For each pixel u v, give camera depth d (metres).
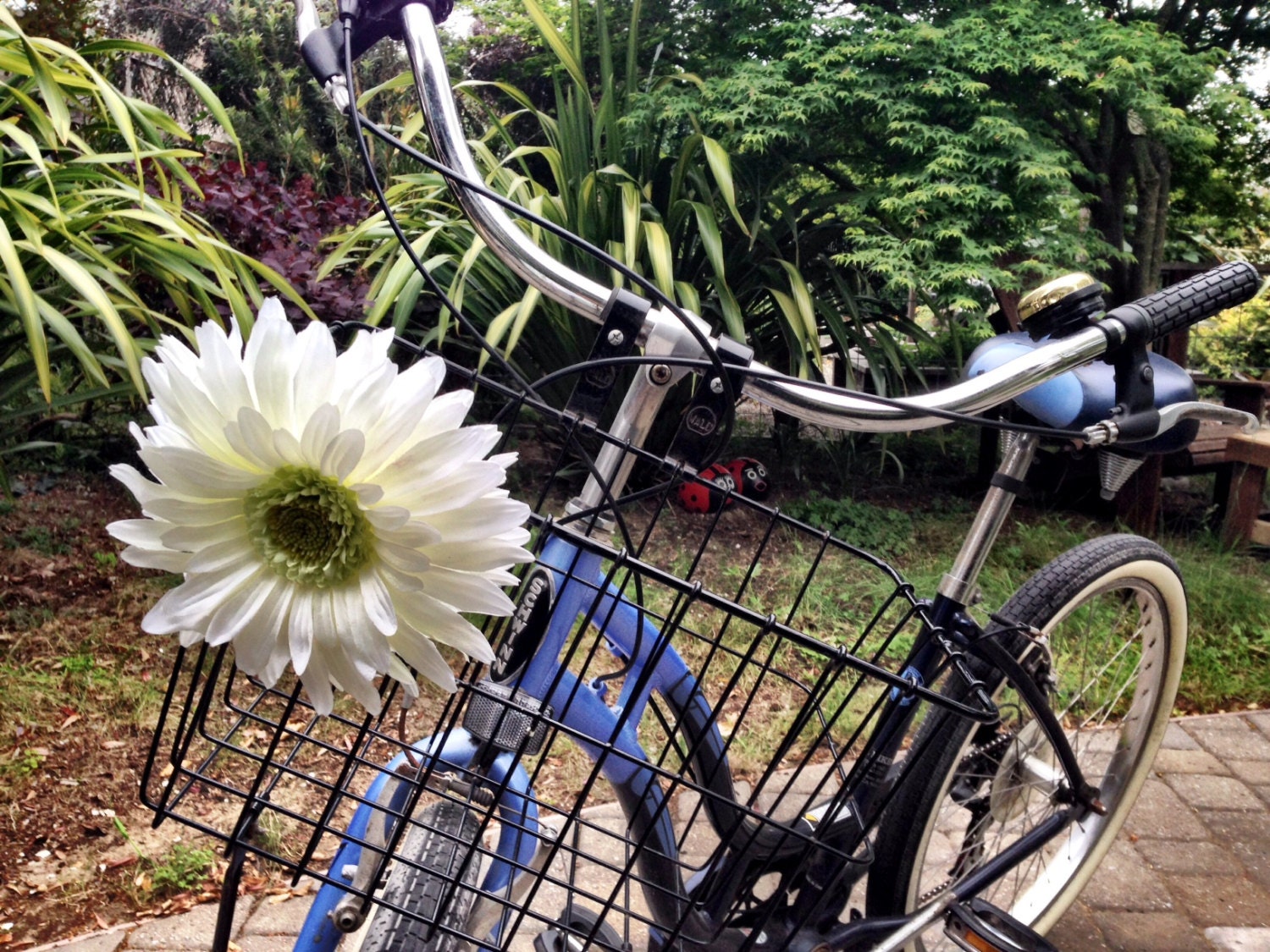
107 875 1.80
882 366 3.83
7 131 2.23
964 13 3.84
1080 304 1.15
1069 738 1.83
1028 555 3.53
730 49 4.07
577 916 1.26
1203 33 4.88
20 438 3.42
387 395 0.64
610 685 2.18
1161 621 1.65
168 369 0.63
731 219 3.88
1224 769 2.39
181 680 2.39
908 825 1.43
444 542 0.65
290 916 1.73
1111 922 1.86
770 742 2.29
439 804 0.95
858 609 3.02
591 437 1.00
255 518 0.64
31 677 2.33
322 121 6.11
